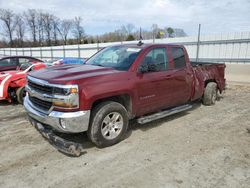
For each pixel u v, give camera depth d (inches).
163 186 123.2
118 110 167.3
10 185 124.3
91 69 172.4
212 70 282.4
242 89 411.5
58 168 140.7
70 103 142.6
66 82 142.5
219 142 178.7
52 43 2689.5
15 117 239.8
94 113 157.8
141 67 182.1
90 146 169.0
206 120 231.1
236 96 350.9
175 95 215.9
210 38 555.8
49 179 129.6
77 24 2571.4
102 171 137.6
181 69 220.8
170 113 211.3
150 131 199.5
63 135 183.9
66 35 2647.6
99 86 153.7
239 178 130.9
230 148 168.4
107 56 204.1
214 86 285.3
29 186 123.6
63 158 152.6
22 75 290.0
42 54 1258.6
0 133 194.4
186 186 123.3
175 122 223.9
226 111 264.5
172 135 191.5
